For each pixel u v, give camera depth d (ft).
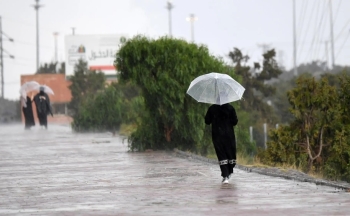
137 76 215.10
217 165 162.91
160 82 210.38
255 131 383.45
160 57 214.48
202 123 211.00
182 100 209.67
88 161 182.91
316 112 223.30
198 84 132.05
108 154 204.54
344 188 114.32
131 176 143.13
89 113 361.30
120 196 113.09
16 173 156.66
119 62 219.61
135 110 325.42
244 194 110.73
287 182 125.80
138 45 216.33
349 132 208.74
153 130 213.05
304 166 211.82
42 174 152.97
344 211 92.12
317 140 219.61
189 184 126.21
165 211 95.91
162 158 185.88
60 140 286.87
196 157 183.11
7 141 286.87
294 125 224.12
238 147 233.35
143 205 102.22
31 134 351.25
